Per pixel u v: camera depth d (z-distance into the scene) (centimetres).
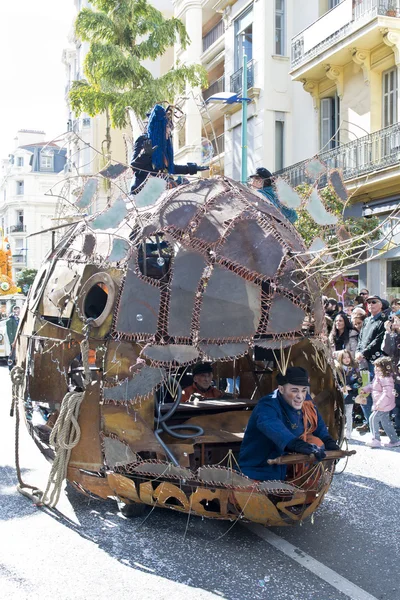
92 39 1805
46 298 547
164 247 538
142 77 1781
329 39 1642
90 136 3266
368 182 1445
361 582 402
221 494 440
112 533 483
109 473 466
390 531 493
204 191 509
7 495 580
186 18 2598
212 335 454
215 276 466
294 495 444
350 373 843
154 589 390
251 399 659
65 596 381
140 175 625
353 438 845
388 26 1467
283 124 1980
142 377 454
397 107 1525
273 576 409
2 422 927
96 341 473
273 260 474
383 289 1504
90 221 496
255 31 2019
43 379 529
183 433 514
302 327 477
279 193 523
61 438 473
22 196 7356
